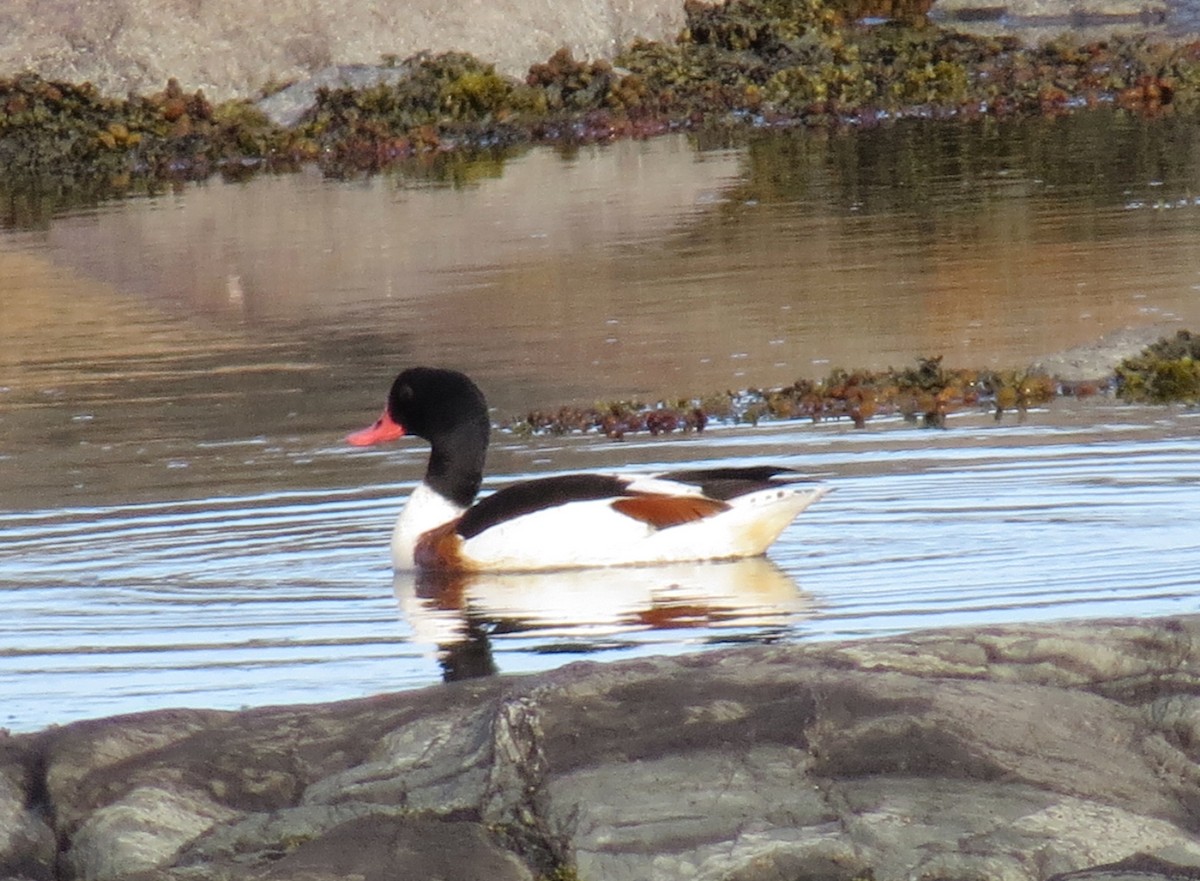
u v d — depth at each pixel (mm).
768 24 35875
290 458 14477
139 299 21031
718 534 11602
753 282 19953
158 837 6875
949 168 26531
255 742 7484
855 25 38406
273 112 33125
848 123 31656
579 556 11594
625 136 32250
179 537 12484
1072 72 33281
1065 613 10047
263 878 6527
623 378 16562
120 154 32344
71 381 17453
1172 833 6434
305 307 20141
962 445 13773
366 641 10289
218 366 17734
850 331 17688
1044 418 14438
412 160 31094
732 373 16516
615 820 6582
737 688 7340
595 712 7219
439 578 11547
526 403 15961
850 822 6484
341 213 26000
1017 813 6500
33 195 29422
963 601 10383
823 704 7156
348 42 33969
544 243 22828
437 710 7641
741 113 33125
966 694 7230
